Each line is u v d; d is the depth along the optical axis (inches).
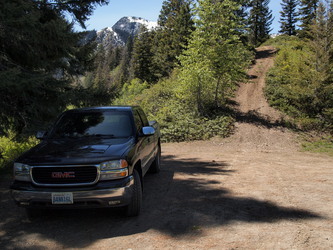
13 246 136.4
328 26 759.1
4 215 179.0
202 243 135.3
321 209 185.6
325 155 494.3
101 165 150.3
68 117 211.0
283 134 676.7
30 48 319.6
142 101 1099.3
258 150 552.4
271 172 319.3
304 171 327.9
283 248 129.2
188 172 313.1
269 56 1752.0
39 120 336.2
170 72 1731.1
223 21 762.8
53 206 148.8
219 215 173.9
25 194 149.1
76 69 406.3
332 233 145.9
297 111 792.9
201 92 839.7
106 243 137.8
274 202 201.2
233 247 130.6
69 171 149.4
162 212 180.1
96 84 387.2
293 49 1454.2
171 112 813.2
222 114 790.5
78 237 145.6
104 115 209.3
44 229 156.6
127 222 163.9
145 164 213.2
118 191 148.9
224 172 316.2
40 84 303.6
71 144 175.5
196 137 654.5
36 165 150.6
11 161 353.1
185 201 203.8
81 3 394.0
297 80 786.2
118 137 188.7
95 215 176.1
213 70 765.3
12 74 257.8
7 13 273.6
